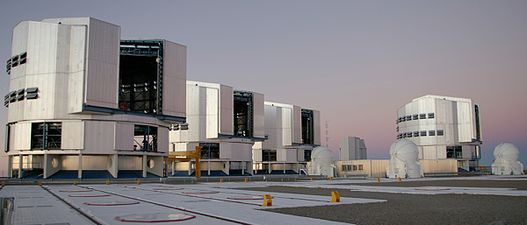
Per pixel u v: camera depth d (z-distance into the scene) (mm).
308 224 19031
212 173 117812
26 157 81500
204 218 21594
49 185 66750
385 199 33250
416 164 98062
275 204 29281
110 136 79812
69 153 77312
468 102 138375
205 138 115562
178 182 79875
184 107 92438
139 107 104875
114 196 38531
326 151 125875
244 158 122312
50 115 77250
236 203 30469
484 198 33594
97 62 78000
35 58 79000
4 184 67438
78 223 20281
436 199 32938
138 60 93562
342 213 23438
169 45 89938
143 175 85500
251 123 125000
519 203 29125
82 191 47406
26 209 27156
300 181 82875
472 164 143375
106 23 79812
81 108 75812
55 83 77750
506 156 116375
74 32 78250
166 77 88875
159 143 88750
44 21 80188
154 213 23766
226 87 118062
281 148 143750
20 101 79688
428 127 137875
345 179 94875
